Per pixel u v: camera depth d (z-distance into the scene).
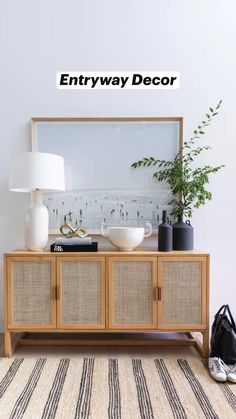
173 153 1.94
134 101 1.94
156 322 1.58
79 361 1.55
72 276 1.58
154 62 1.95
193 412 1.15
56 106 1.94
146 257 1.58
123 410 1.16
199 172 1.84
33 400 1.22
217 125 1.95
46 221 1.70
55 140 1.93
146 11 1.94
